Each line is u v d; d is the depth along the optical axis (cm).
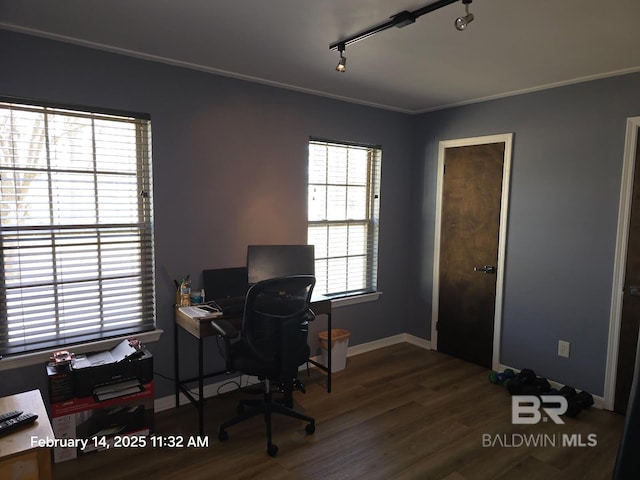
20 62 236
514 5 193
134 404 263
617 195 299
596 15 202
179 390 304
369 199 420
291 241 356
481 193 379
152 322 297
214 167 310
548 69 289
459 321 404
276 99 337
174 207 294
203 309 285
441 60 273
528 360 356
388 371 376
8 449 149
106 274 277
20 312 250
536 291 347
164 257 293
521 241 354
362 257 421
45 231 254
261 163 333
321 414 299
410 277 447
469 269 392
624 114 293
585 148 313
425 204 429
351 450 256
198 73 296
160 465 239
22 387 248
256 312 251
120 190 277
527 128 345
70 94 251
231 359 259
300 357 269
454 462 246
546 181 336
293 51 260
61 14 210
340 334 384
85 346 265
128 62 269
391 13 205
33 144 246
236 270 322
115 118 271
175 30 229
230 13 206
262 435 272
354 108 387
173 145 290
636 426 65
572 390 316
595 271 313
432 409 308
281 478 229
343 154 395
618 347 303
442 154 409
